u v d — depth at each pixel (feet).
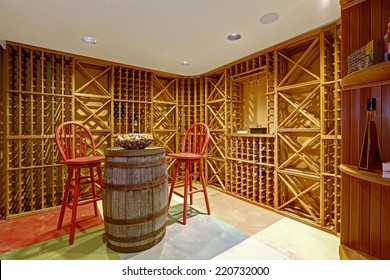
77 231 6.81
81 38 7.50
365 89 3.68
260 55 8.88
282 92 8.45
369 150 3.32
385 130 3.49
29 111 8.54
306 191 7.59
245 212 8.35
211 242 6.13
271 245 5.97
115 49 8.52
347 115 3.87
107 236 5.80
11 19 6.19
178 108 12.81
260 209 8.66
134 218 5.53
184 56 9.37
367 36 3.67
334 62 6.68
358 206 3.75
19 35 7.26
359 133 3.75
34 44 8.01
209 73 11.82
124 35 7.29
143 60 9.88
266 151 8.85
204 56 9.38
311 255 5.49
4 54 8.13
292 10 5.81
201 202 9.48
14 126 8.24
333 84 6.81
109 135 10.30
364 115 3.70
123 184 5.48
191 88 13.07
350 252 3.69
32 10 5.74
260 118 10.26
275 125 8.36
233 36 7.40
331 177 7.06
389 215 3.40
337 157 6.60
